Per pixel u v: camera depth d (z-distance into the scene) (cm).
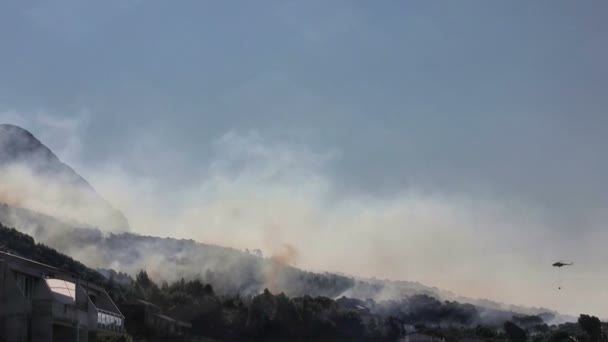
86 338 10744
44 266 10625
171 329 16375
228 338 19262
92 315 11056
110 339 11238
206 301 19588
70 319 10231
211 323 19125
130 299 16738
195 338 17988
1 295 9481
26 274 9912
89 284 11781
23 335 9444
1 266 9556
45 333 9669
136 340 14750
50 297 9844
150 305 16200
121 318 12381
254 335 19912
